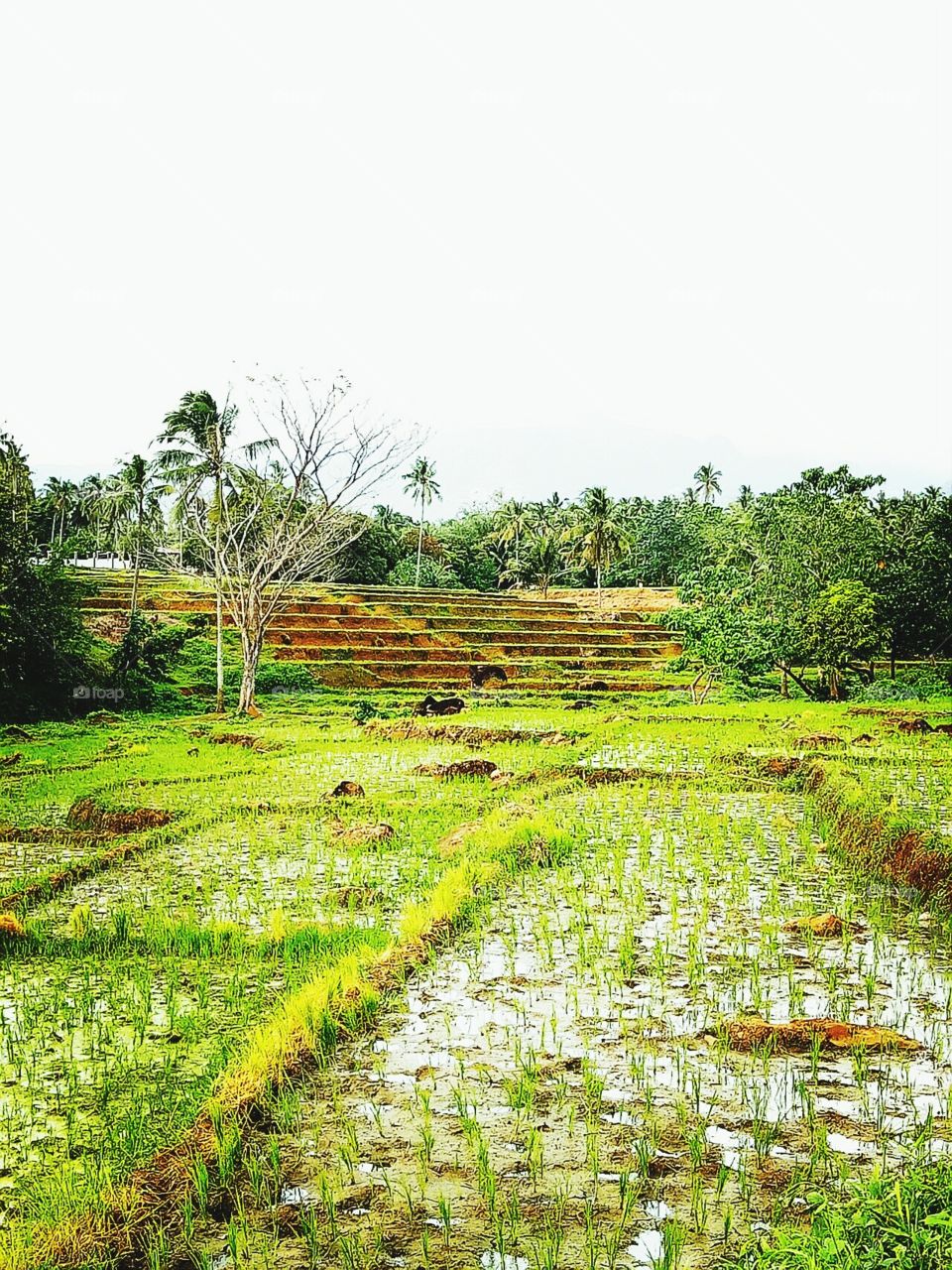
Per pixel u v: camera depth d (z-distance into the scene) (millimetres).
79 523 66875
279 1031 5711
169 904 8930
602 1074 5449
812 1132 4820
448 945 7520
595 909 8375
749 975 6820
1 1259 3965
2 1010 6508
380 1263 3930
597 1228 4121
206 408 32594
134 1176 4445
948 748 17422
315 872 10039
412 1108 5086
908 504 43656
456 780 15852
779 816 12203
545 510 87500
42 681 30844
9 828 12148
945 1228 3586
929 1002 6355
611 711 27250
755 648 32094
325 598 50906
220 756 19562
